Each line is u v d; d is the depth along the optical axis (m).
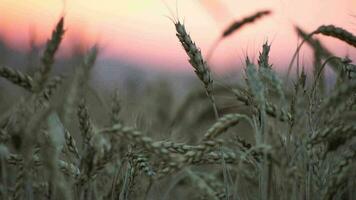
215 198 0.74
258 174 0.86
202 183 0.74
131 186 0.89
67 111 0.71
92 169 0.78
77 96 0.73
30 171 0.79
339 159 0.84
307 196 0.83
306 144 0.79
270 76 0.77
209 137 0.74
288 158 0.82
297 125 0.79
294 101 0.83
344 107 0.78
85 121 0.84
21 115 0.74
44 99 0.78
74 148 0.84
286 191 0.78
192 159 0.74
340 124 0.80
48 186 0.84
